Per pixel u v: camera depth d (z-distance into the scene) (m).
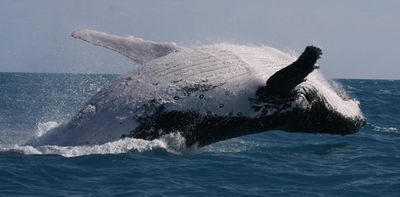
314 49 33.75
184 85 38.91
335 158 42.12
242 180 34.91
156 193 31.70
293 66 35.44
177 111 38.66
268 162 39.34
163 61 39.44
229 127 39.81
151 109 38.38
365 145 48.59
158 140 38.72
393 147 48.09
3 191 31.61
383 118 77.44
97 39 40.09
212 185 33.66
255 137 50.78
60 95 113.44
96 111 38.50
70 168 35.53
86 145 38.00
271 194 32.25
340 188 33.72
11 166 35.56
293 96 39.75
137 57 40.12
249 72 39.56
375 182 35.00
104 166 36.09
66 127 39.09
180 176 35.06
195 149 40.41
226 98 39.25
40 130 42.16
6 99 100.44
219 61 39.66
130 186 32.81
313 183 34.72
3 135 49.62
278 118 40.09
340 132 43.12
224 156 40.16
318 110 41.06
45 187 32.41
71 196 30.84
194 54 39.78
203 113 39.12
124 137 38.25
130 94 38.66
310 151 44.53
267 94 39.31
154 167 36.34
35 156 37.62
